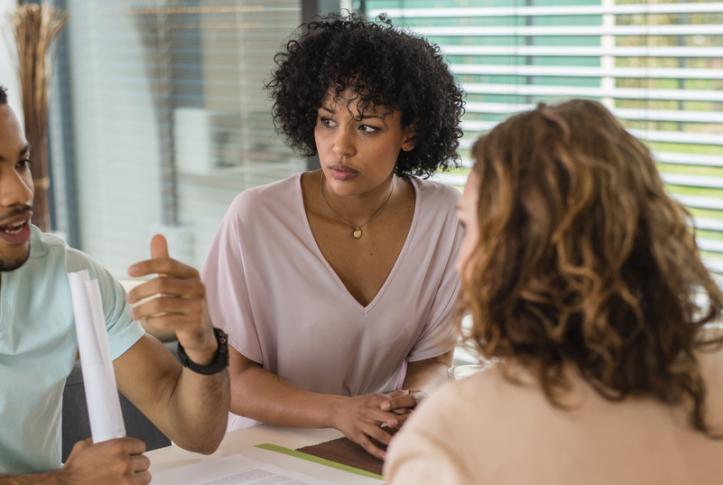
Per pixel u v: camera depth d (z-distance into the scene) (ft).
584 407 3.25
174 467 5.68
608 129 3.40
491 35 10.52
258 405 6.55
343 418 6.20
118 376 6.05
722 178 8.98
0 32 15.19
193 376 5.67
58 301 5.64
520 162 3.34
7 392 5.50
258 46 12.80
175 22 13.88
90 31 15.07
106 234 15.61
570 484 3.15
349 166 6.55
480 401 3.30
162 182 14.57
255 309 6.93
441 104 7.01
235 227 6.93
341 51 6.55
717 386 3.53
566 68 9.95
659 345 3.32
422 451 3.22
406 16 11.30
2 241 5.19
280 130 7.52
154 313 5.14
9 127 5.10
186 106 13.99
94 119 15.34
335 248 6.98
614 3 9.46
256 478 5.45
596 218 3.25
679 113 9.20
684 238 3.48
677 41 9.11
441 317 7.22
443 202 7.18
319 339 6.91
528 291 3.28
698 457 3.34
